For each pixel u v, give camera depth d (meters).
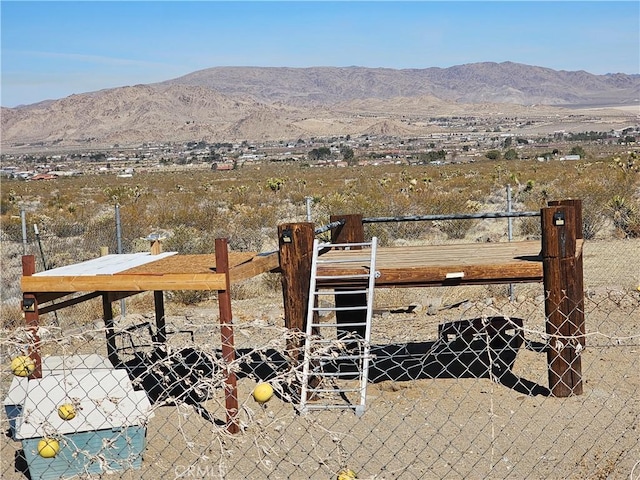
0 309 13.25
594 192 27.58
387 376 9.06
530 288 13.58
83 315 13.18
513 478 6.21
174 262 9.02
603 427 7.21
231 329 7.55
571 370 8.14
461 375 8.74
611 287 12.69
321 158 151.25
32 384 7.20
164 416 7.96
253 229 25.08
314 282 8.64
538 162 79.81
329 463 6.47
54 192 64.62
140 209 36.50
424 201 28.72
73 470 6.63
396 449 6.87
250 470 6.44
